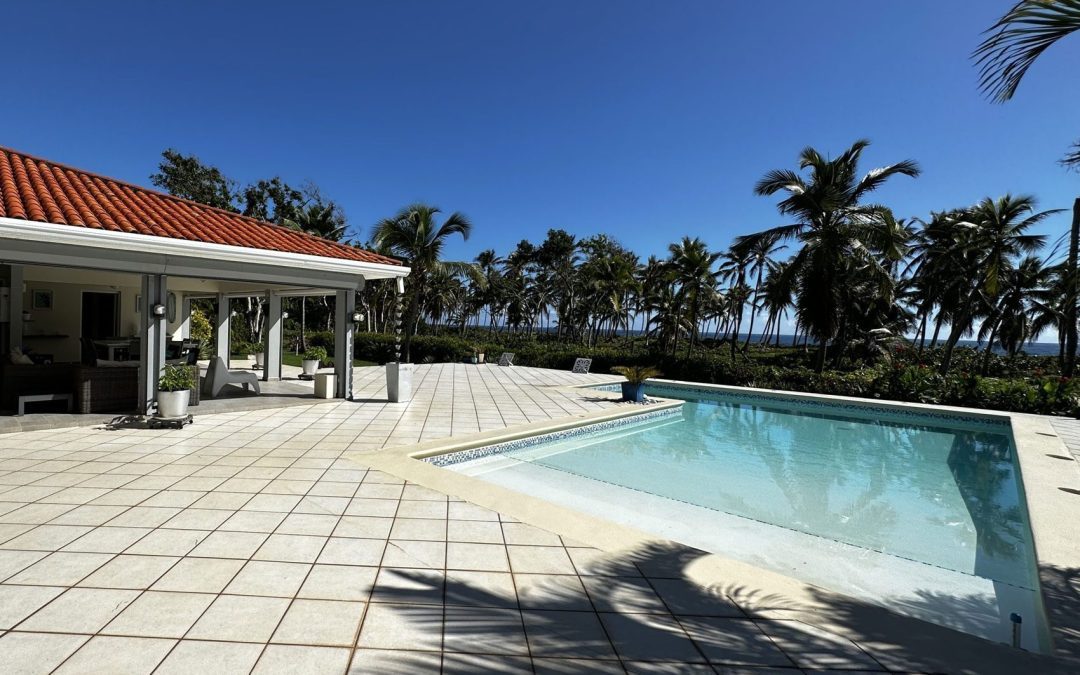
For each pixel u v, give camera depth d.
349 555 3.29
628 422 10.57
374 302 30.94
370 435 7.20
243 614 2.53
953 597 3.87
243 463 5.49
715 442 9.55
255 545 3.40
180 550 3.28
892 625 2.62
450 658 2.23
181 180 26.73
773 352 39.66
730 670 2.20
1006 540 5.10
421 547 3.46
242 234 9.23
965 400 13.09
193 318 19.55
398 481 4.96
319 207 28.47
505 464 7.38
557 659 2.25
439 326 54.44
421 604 2.70
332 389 10.30
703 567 3.28
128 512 3.94
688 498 6.13
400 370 10.51
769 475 7.41
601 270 29.12
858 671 2.22
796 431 10.84
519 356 23.41
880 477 7.49
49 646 2.20
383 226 21.38
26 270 10.06
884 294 16.88
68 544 3.31
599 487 6.43
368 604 2.68
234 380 10.05
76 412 7.58
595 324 42.28
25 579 2.82
